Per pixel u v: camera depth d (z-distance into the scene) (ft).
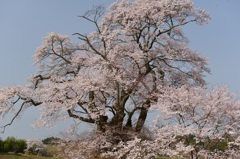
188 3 67.97
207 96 45.50
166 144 46.60
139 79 66.18
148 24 68.95
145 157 47.70
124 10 69.31
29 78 71.41
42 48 72.38
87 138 64.75
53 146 70.08
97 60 67.77
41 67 74.95
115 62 67.67
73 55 74.54
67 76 73.72
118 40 71.15
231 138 43.27
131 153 49.93
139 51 64.90
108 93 65.00
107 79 62.69
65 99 61.52
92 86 59.77
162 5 67.56
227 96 45.32
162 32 69.36
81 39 70.28
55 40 71.46
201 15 69.97
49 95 61.67
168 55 68.13
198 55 72.13
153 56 68.08
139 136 62.13
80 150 62.49
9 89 64.80
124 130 63.10
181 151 42.80
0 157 83.35
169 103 47.73
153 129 48.60
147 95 65.82
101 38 69.51
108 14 72.84
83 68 70.69
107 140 61.72
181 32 75.92
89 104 61.67
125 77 67.72
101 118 64.03
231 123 43.73
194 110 45.11
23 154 89.40
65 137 64.59
